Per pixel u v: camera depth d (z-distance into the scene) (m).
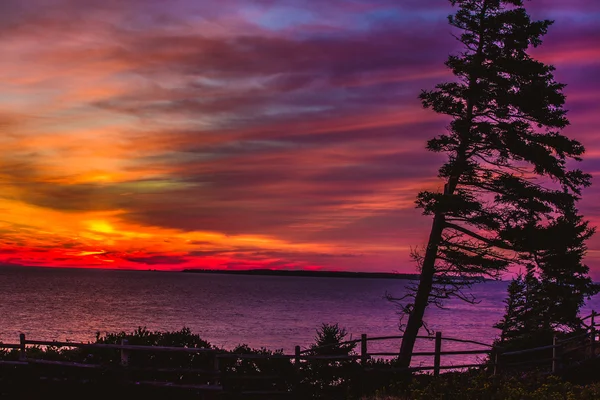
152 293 191.38
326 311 129.38
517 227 22.94
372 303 169.25
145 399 15.48
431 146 24.00
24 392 15.43
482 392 13.81
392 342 71.06
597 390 13.69
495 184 23.69
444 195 23.00
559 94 23.36
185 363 16.47
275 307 138.62
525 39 23.66
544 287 30.62
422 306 23.84
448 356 50.84
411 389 14.94
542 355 22.70
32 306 113.19
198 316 104.31
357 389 16.61
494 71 23.22
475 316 127.69
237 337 73.00
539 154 22.50
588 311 115.00
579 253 28.64
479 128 23.50
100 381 15.41
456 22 24.34
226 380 16.30
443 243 23.55
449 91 24.20
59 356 16.86
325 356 16.95
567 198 22.91
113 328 77.75
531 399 13.03
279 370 16.98
